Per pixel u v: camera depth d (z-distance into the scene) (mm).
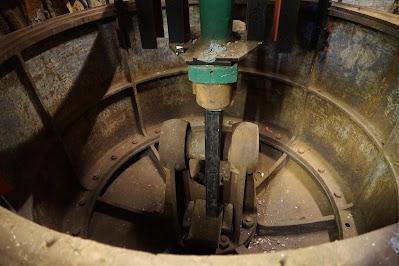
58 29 1926
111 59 2459
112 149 2785
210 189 1598
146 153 2943
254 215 2078
